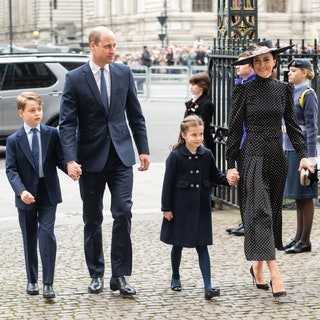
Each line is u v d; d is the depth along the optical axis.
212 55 17.45
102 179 11.56
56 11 129.00
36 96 11.45
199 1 97.12
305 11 95.75
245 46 16.36
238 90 11.44
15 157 11.40
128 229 11.46
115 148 11.48
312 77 13.83
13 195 19.78
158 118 40.28
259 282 11.70
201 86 15.80
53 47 77.25
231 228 15.31
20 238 15.21
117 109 11.56
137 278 12.34
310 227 13.83
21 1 141.62
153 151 28.05
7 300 11.29
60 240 14.94
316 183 13.81
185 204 11.34
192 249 14.12
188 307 10.90
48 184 11.43
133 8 107.06
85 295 11.48
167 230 11.51
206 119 15.76
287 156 13.75
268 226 11.12
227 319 10.38
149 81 54.38
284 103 11.45
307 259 13.39
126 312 10.70
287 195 13.77
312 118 13.62
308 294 11.42
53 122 26.41
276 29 95.69
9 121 26.11
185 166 11.34
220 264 13.09
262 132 11.35
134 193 19.83
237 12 17.28
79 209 17.91
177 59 73.75
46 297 11.25
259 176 11.23
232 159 11.47
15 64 26.22
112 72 11.58
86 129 11.53
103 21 114.38
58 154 11.55
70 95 11.45
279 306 10.90
